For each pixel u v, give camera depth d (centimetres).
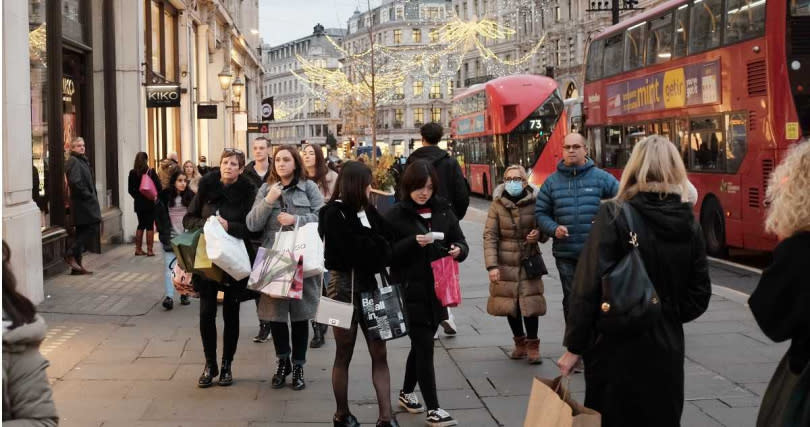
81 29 1550
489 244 738
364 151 5416
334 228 548
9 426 229
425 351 577
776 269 301
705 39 1486
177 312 997
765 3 1287
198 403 632
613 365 379
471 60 9225
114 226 1720
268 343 845
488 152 3186
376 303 550
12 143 956
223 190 692
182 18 2564
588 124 2114
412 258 583
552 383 383
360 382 698
